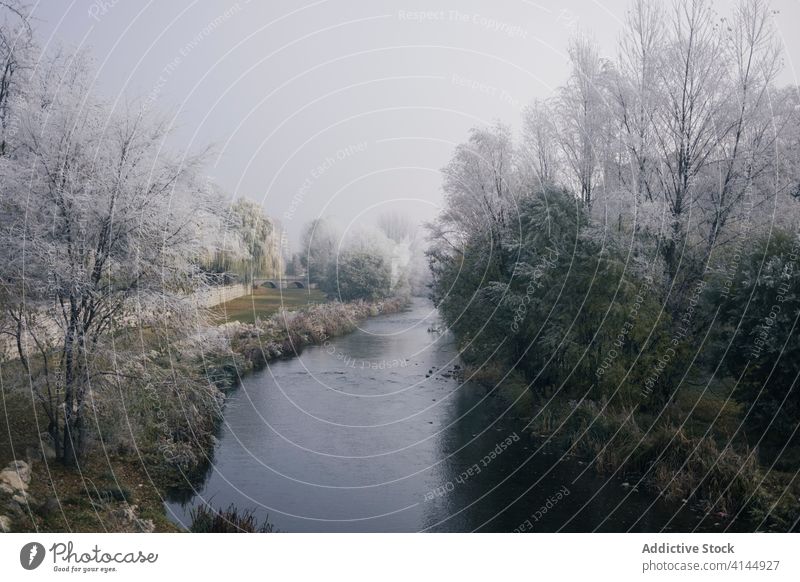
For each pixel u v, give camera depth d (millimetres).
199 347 21703
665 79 27453
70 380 17359
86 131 17609
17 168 16922
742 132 26875
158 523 16031
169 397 20594
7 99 18266
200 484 19750
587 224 28141
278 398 31000
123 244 17859
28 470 15938
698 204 27547
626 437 21641
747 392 20453
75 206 16766
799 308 19297
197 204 19406
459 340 39000
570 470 21172
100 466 18219
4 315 17750
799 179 27078
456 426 26812
